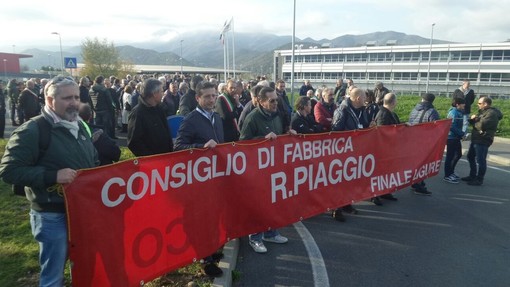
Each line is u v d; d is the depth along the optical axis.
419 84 71.19
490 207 6.55
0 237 4.64
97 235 2.91
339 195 5.23
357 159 5.38
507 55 62.25
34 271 3.88
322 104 7.02
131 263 3.15
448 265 4.50
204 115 4.35
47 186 2.66
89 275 2.90
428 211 6.35
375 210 6.39
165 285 3.68
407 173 6.17
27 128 2.64
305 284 4.03
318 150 4.86
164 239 3.38
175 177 3.42
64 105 2.75
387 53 74.31
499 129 15.52
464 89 12.52
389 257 4.69
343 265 4.47
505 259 4.66
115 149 4.17
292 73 22.16
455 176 8.12
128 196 3.08
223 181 3.88
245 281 4.07
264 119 4.89
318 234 5.39
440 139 6.61
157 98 4.06
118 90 15.02
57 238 2.79
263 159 4.25
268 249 4.88
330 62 81.00
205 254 3.74
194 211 3.60
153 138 4.08
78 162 2.87
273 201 4.42
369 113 8.25
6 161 2.57
